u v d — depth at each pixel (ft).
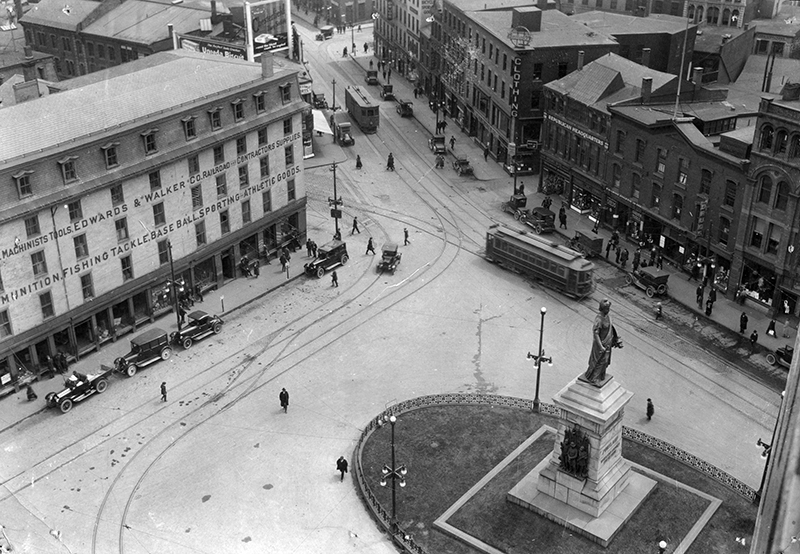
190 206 238.48
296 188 273.75
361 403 199.82
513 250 258.98
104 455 183.42
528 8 377.91
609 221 292.81
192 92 240.73
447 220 302.04
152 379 210.38
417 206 313.73
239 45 365.20
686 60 361.51
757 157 224.53
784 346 219.00
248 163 253.85
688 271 259.60
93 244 214.28
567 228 294.87
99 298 219.00
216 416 196.13
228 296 249.34
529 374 210.38
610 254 275.18
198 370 214.07
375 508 164.14
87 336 225.15
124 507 168.25
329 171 348.18
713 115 276.41
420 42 456.45
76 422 194.29
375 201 318.04
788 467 52.75
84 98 228.84
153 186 226.17
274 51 380.17
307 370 213.66
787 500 50.08
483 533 156.76
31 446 186.29
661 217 266.36
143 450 184.85
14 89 271.90
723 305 241.14
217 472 177.58
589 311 240.94
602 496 156.76
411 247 280.51
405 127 408.05
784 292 228.84
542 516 159.84
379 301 246.47
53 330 209.36
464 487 169.89
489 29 351.46
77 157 206.39
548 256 248.73
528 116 333.62
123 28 409.49
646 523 157.69
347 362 216.74
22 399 202.49
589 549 152.05
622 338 226.17
